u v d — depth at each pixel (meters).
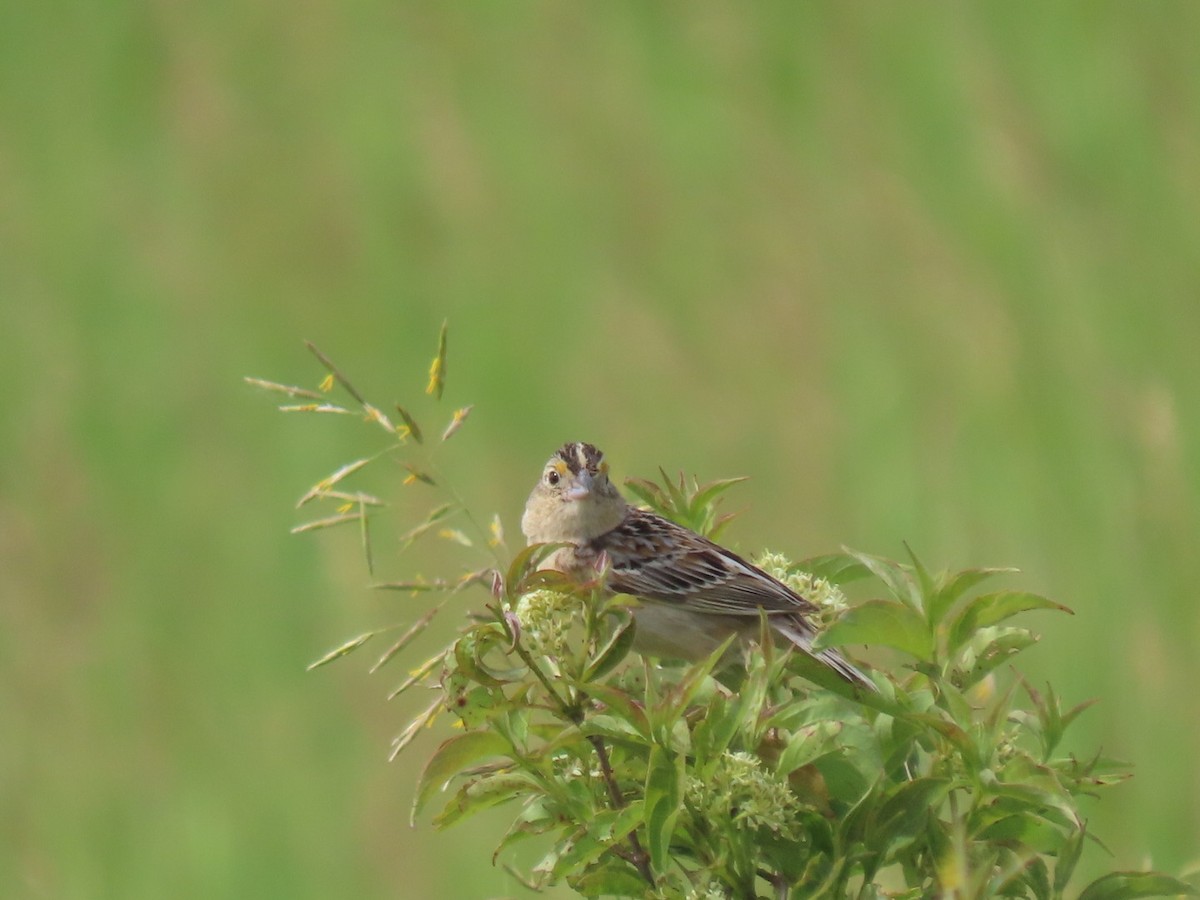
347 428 15.45
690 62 19.59
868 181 17.09
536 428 14.95
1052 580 12.70
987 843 4.95
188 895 11.64
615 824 4.80
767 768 5.14
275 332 16.83
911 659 5.37
